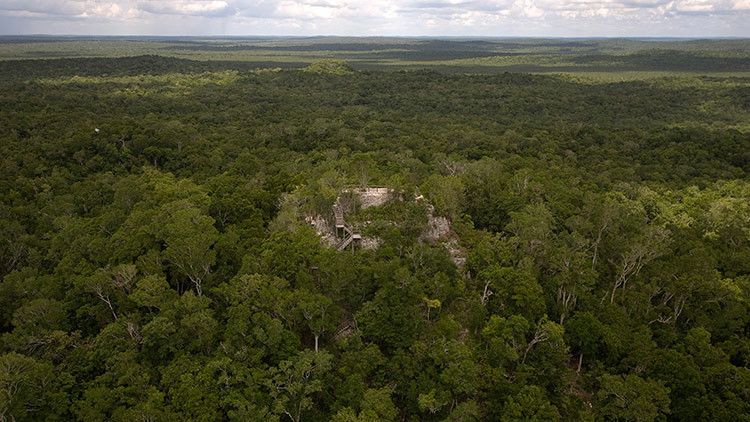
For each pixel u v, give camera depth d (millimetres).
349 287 51750
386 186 73438
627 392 44844
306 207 65750
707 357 49938
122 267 50938
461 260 62625
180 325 46375
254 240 58062
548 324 49656
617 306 57312
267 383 41531
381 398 41969
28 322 49562
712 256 67812
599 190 97312
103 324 51812
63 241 65938
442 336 48625
